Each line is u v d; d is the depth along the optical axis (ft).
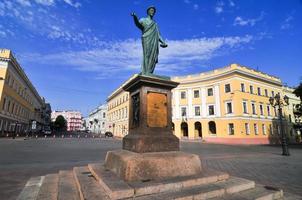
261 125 117.60
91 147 63.77
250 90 117.08
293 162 35.83
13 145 62.03
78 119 490.08
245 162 35.12
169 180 13.93
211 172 16.66
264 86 125.59
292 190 17.53
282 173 25.23
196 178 14.61
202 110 124.57
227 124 111.86
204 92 125.49
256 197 13.29
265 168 28.94
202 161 36.04
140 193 12.13
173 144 17.57
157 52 20.59
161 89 18.75
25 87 142.20
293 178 22.39
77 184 15.23
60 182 16.42
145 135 16.62
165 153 16.16
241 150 64.69
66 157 39.22
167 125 18.31
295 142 141.90
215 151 59.00
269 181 20.97
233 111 110.01
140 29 21.21
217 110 117.80
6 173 24.17
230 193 13.98
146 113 17.47
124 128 157.89
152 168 14.32
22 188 18.06
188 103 130.52
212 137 117.08
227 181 15.66
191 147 73.36
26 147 57.57
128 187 12.16
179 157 15.60
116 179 13.88
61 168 27.61
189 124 128.16
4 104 99.71
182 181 13.78
